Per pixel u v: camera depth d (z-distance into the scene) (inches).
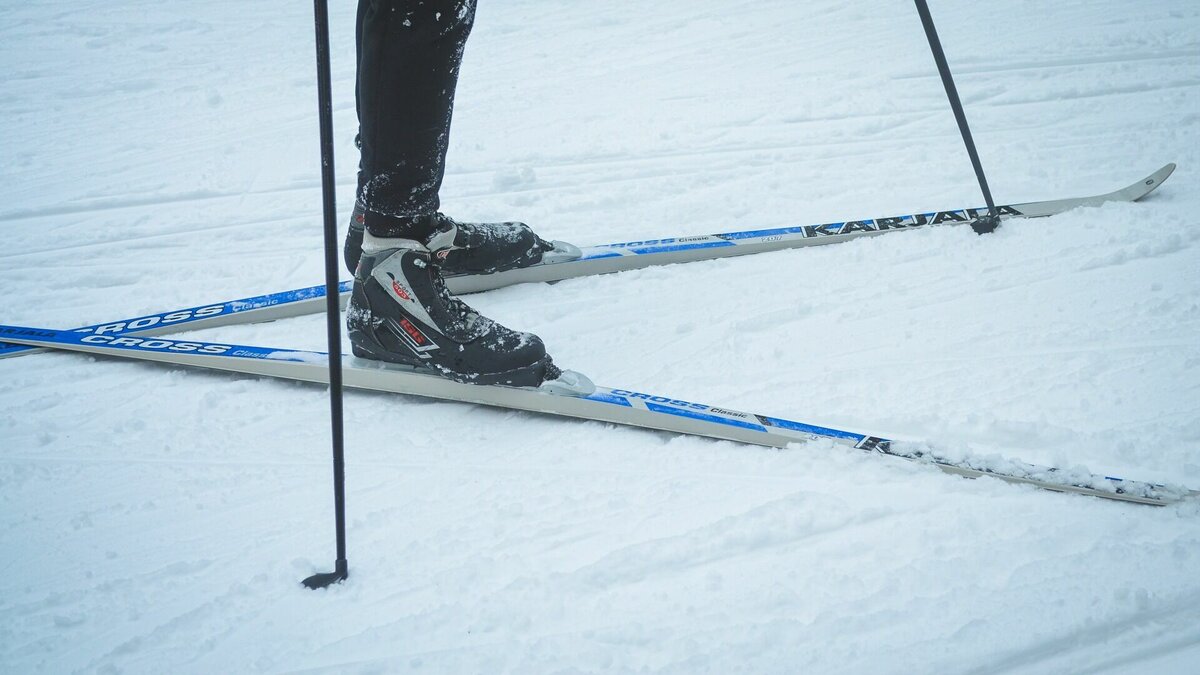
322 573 63.2
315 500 71.8
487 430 79.8
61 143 145.5
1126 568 60.3
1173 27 165.2
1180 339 85.2
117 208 126.1
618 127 144.9
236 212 124.0
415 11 64.7
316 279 107.7
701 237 109.2
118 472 75.7
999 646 55.3
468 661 56.4
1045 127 134.5
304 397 85.5
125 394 86.5
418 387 83.2
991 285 96.7
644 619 59.0
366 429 80.3
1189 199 109.4
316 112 154.6
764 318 94.4
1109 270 97.1
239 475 75.0
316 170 135.5
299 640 58.7
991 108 142.2
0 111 156.9
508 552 65.2
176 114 155.3
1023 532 64.6
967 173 123.5
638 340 92.8
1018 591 59.1
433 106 70.4
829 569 62.2
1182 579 59.2
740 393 83.3
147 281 108.1
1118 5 178.2
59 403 85.1
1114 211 107.7
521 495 71.2
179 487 73.8
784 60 166.6
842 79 156.5
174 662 57.4
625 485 71.9
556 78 164.6
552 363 81.5
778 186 124.4
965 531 64.9
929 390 81.4
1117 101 140.3
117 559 66.3
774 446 75.2
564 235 115.3
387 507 70.5
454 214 119.5
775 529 65.7
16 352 93.3
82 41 187.6
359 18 71.9
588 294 102.3
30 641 59.4
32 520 70.5
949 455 71.7
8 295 105.5
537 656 56.4
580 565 63.7
